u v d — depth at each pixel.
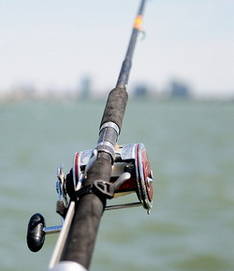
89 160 2.42
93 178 2.29
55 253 1.93
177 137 45.06
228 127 62.50
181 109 159.62
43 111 130.50
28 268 11.23
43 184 19.73
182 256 12.82
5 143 36.53
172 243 13.55
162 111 137.75
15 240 12.71
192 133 50.81
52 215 15.24
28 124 65.69
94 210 2.11
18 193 17.44
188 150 34.22
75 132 48.59
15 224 13.85
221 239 13.83
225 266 12.38
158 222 15.01
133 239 13.73
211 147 36.53
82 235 1.98
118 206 2.68
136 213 15.89
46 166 24.89
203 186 20.16
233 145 37.84
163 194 18.70
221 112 130.88
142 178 2.60
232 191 18.84
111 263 12.30
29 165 25.11
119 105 3.10
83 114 109.00
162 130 53.78
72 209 2.17
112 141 2.64
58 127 58.22
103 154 2.51
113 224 14.87
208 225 14.95
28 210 15.27
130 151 2.65
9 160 26.89
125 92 3.37
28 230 2.60
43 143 36.75
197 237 13.93
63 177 2.55
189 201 17.58
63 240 2.00
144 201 2.66
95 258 12.64
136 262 12.41
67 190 2.54
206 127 62.38
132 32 4.46
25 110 138.38
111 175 2.57
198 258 12.77
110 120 2.87
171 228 14.55
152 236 14.11
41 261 11.59
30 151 31.27
